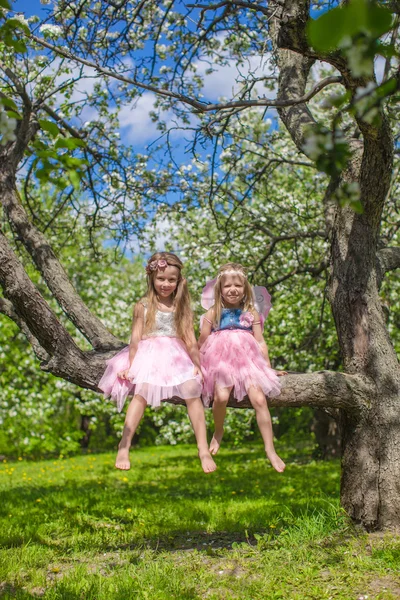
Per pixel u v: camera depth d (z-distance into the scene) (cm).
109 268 1941
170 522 657
